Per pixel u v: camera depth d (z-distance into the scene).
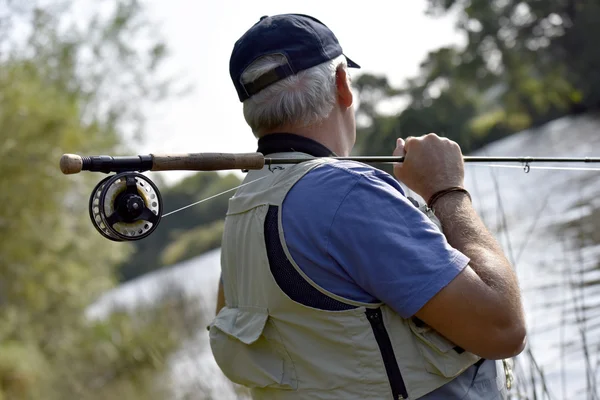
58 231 10.84
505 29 33.69
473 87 33.28
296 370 2.03
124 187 1.90
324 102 2.16
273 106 2.15
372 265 1.91
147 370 8.50
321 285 1.96
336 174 1.99
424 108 27.02
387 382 1.93
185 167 1.98
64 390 9.38
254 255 2.07
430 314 1.90
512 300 1.93
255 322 2.08
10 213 10.28
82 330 11.16
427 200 2.16
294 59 2.14
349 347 1.94
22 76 11.28
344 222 1.93
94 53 13.70
